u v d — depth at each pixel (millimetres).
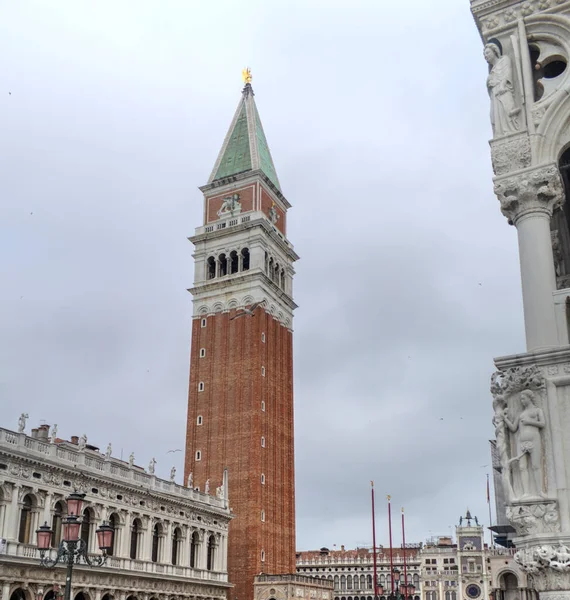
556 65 15516
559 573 11531
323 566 183875
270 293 125125
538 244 13945
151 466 82250
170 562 82750
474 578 153000
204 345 121438
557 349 12484
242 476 109625
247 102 141875
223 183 132000
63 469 66125
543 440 12297
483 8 15789
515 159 14516
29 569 60594
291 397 127375
